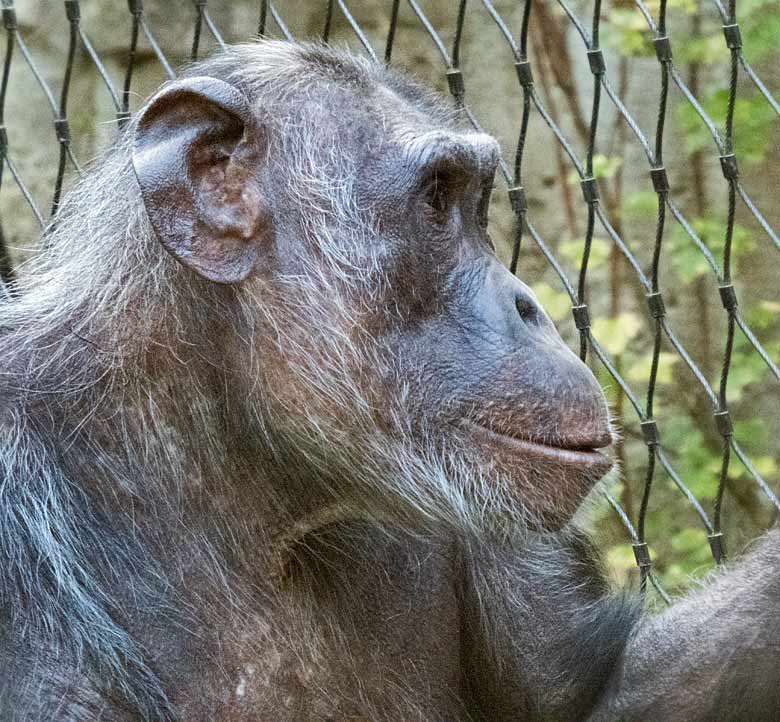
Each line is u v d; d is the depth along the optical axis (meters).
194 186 7.73
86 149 19.03
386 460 7.82
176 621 7.79
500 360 7.65
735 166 9.91
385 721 8.27
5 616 7.56
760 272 19.03
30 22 19.11
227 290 7.88
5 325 8.37
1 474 7.80
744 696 8.29
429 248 7.80
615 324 17.72
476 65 19.88
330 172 7.92
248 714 7.86
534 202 19.66
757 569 8.53
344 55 8.59
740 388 18.00
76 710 7.41
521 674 8.97
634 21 18.23
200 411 7.91
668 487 18.00
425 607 8.47
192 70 8.51
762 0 17.56
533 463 7.59
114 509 7.84
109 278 8.09
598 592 9.28
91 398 7.93
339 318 7.82
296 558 8.12
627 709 8.59
